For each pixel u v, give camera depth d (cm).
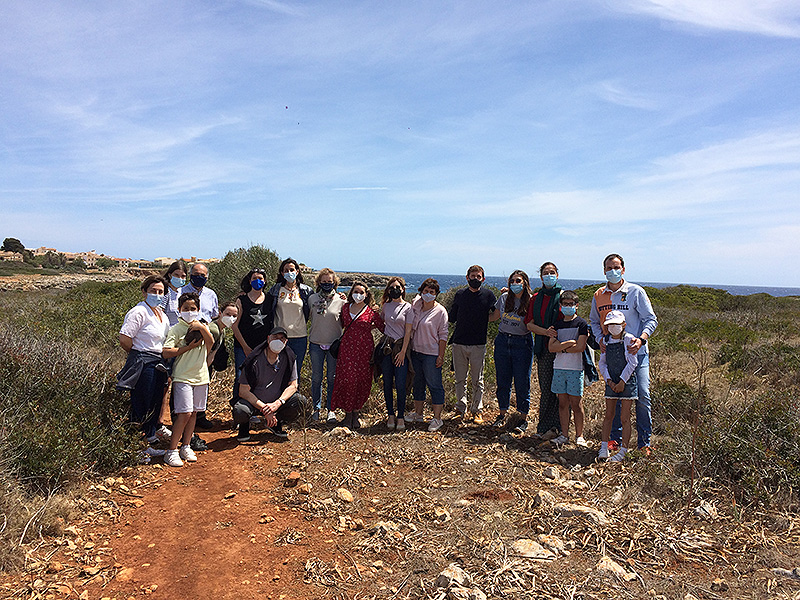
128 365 528
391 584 311
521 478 472
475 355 670
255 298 643
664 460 473
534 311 595
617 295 529
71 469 435
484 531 368
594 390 813
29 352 604
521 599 290
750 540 348
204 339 529
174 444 517
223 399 765
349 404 622
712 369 919
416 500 427
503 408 649
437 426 628
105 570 331
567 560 330
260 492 454
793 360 843
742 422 496
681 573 314
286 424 645
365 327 635
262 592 309
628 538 354
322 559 343
